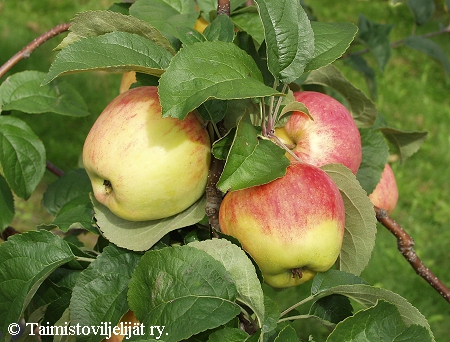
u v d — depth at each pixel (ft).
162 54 0.96
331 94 1.56
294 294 2.83
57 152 3.65
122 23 0.98
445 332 2.82
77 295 0.99
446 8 2.39
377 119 1.57
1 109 1.36
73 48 0.91
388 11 5.81
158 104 1.02
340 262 1.14
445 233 3.46
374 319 0.90
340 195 1.02
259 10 0.94
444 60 2.17
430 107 4.48
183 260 0.90
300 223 0.94
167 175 1.00
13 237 1.04
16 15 4.94
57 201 1.41
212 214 1.04
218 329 0.92
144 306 0.91
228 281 0.90
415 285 3.06
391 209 1.49
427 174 3.90
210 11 1.27
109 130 1.00
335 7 5.84
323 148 1.09
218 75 0.86
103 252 1.03
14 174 1.32
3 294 1.02
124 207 1.02
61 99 1.43
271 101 1.00
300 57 0.96
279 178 0.96
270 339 0.93
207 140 1.05
